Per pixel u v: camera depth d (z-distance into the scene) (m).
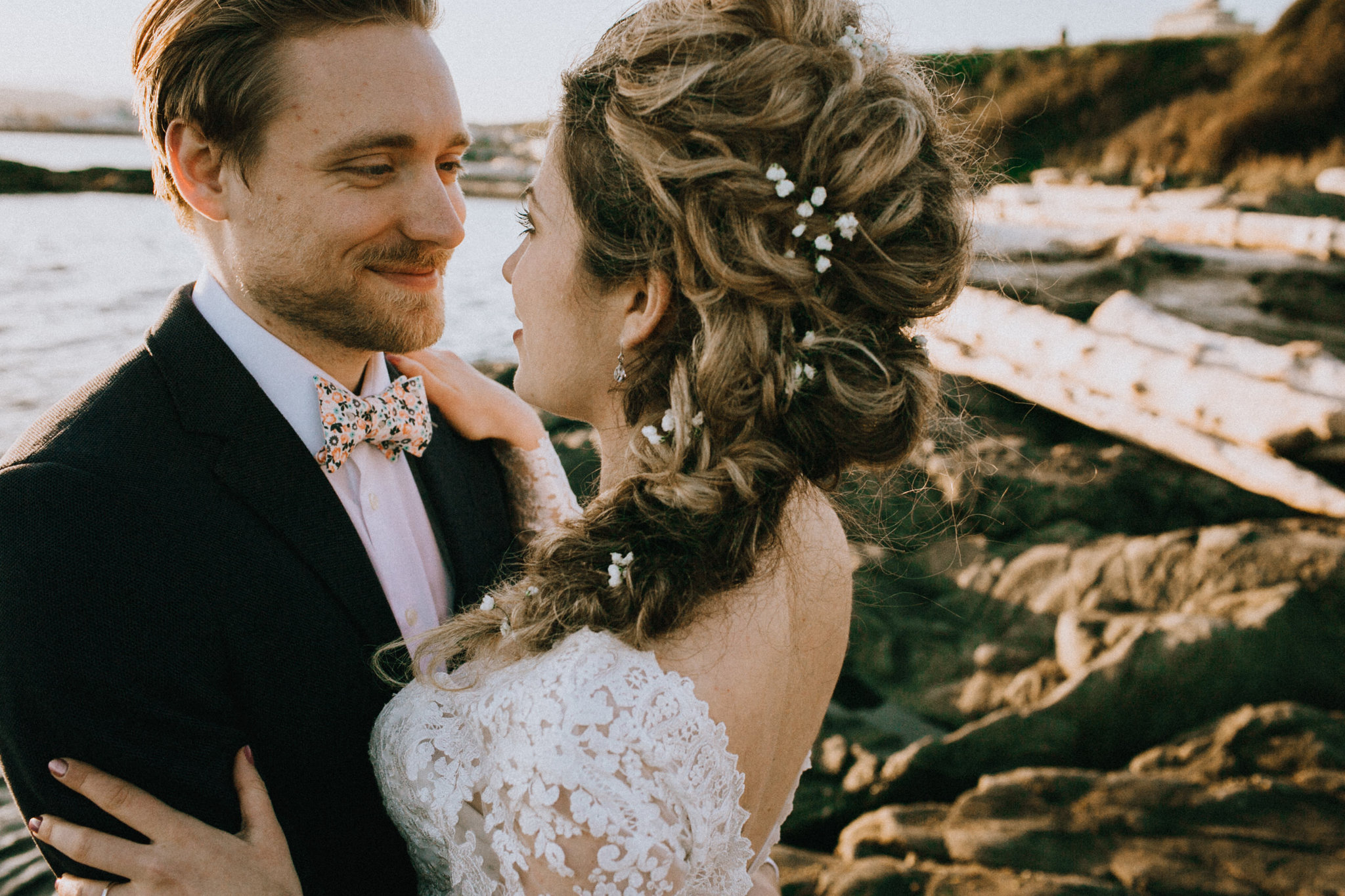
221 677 1.40
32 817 1.33
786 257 1.15
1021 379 8.45
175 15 1.42
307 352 1.60
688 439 1.21
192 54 1.41
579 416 1.42
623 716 1.08
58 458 1.36
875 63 1.23
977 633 4.79
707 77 1.15
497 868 1.21
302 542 1.50
